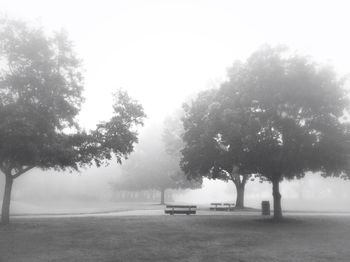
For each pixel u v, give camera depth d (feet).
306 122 89.15
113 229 72.79
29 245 56.18
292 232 73.72
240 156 88.38
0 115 70.33
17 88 76.38
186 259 47.93
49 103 74.84
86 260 46.83
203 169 99.50
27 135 68.39
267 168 89.81
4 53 79.10
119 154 88.12
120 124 83.87
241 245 58.65
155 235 66.69
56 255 49.62
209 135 93.61
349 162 87.92
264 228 79.05
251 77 89.92
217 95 97.60
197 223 85.10
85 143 83.61
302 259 48.62
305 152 85.51
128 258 48.21
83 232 68.69
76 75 84.69
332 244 60.49
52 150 72.95
